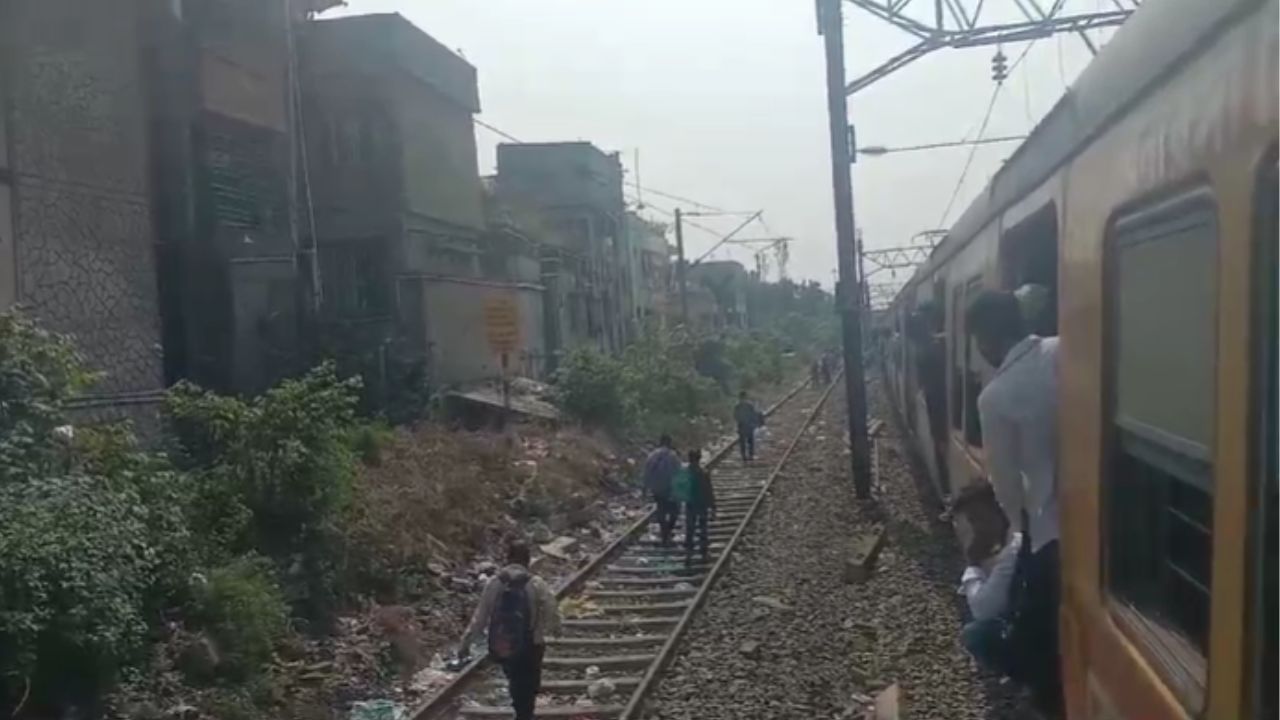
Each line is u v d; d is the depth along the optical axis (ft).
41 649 25.86
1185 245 8.41
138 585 28.81
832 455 87.76
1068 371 12.59
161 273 62.54
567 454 72.23
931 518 54.85
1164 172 8.91
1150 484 9.68
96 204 48.08
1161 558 9.39
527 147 150.92
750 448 85.30
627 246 173.27
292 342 70.85
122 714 26.71
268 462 39.96
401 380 76.89
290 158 70.79
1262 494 6.89
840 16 58.03
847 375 61.52
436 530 49.24
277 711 29.96
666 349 128.88
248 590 33.35
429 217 90.58
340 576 39.81
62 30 46.39
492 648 27.02
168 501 34.60
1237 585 7.24
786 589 43.24
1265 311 6.84
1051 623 14.76
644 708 30.27
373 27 84.74
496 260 106.93
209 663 30.04
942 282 42.55
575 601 43.06
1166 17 8.89
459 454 62.95
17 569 25.48
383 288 84.58
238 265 65.51
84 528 28.53
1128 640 10.14
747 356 182.50
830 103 58.90
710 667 33.60
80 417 45.03
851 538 52.26
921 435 58.03
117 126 49.62
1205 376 7.93
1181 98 8.47
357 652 35.09
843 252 60.54
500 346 83.20
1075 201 12.48
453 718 30.19
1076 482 12.09
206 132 63.41
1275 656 6.77
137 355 50.11
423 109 90.53
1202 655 8.23
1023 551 14.62
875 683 30.86
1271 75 6.64
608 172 161.99
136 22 53.31
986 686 28.99
